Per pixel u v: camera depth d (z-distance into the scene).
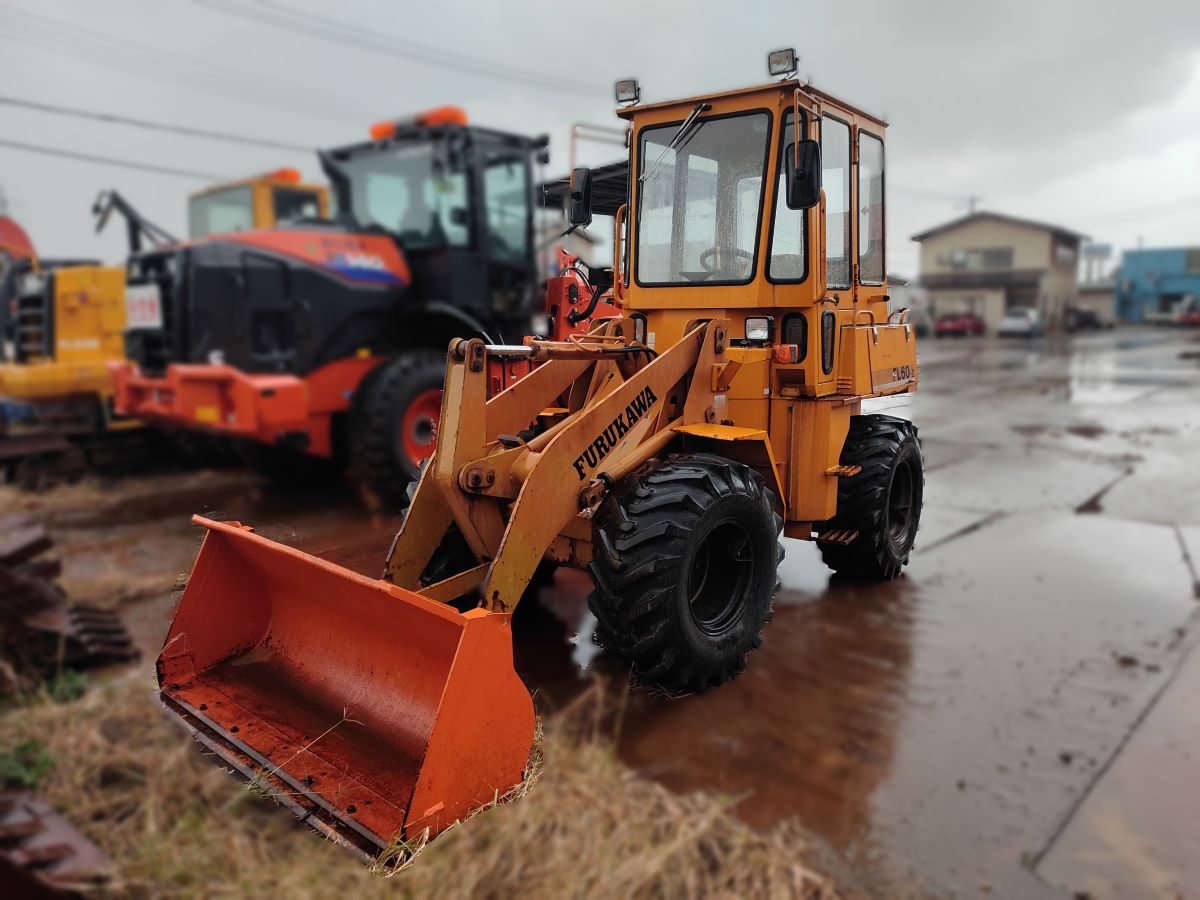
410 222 7.94
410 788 2.15
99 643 5.36
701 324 3.27
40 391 8.84
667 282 3.53
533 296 8.60
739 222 3.37
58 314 9.06
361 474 7.39
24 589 5.21
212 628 2.80
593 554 2.88
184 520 7.79
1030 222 39.72
